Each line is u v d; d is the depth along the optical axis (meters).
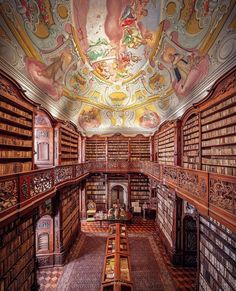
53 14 5.98
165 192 10.45
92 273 8.09
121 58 9.73
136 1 6.20
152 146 14.79
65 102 10.80
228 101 4.98
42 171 5.78
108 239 8.68
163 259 9.16
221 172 5.41
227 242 4.94
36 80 7.16
